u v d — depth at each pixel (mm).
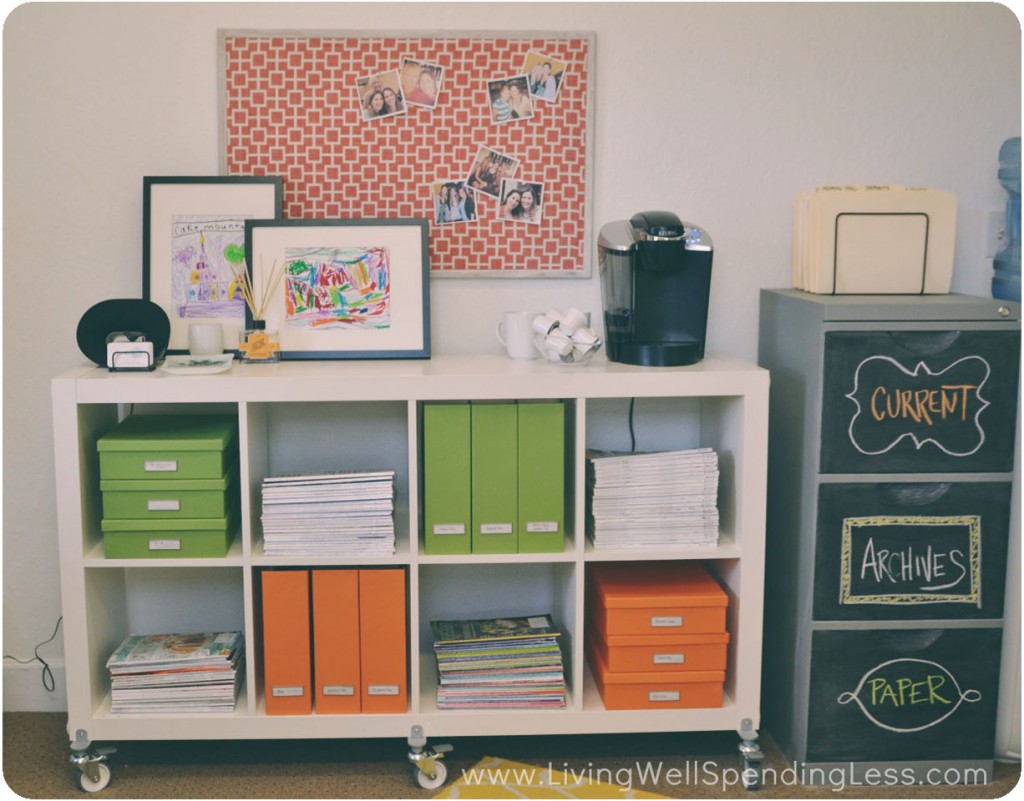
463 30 2633
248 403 2367
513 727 2447
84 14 2594
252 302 2568
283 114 2643
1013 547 2453
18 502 2744
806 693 2457
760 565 2436
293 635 2420
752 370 2395
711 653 2457
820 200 2545
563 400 2658
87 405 2404
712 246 2537
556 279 2730
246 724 2428
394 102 2648
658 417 2799
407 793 2410
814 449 2393
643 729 2467
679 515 2453
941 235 2572
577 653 2438
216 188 2613
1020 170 2682
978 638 2455
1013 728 2557
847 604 2426
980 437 2385
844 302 2371
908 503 2400
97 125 2629
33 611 2787
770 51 2684
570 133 2670
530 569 2812
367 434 2752
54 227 2654
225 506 2406
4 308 2674
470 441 2393
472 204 2686
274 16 2625
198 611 2791
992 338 2357
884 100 2717
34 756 2580
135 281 2682
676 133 2695
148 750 2621
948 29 2703
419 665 2604
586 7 2652
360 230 2582
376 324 2588
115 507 2367
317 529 2400
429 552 2424
